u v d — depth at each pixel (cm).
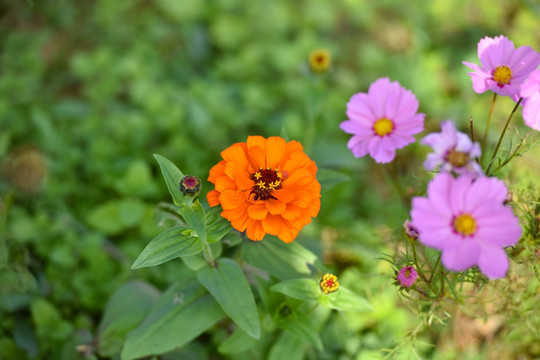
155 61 103
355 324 73
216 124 92
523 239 58
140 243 80
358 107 59
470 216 50
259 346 66
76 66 98
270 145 54
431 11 110
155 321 61
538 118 53
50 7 107
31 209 83
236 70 102
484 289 65
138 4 112
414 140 56
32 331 73
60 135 88
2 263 73
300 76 102
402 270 56
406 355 67
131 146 88
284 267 61
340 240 82
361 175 91
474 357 72
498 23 106
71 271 77
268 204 52
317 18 111
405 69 100
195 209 52
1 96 93
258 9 109
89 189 85
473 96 95
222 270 59
